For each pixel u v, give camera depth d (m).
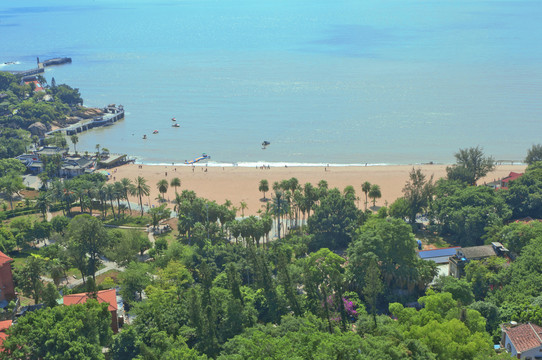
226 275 160.88
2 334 119.94
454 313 124.94
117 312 145.25
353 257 161.50
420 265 160.12
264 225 196.88
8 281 156.50
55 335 112.12
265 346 106.00
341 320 133.50
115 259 186.88
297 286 161.00
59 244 197.25
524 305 134.12
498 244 174.38
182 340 121.62
